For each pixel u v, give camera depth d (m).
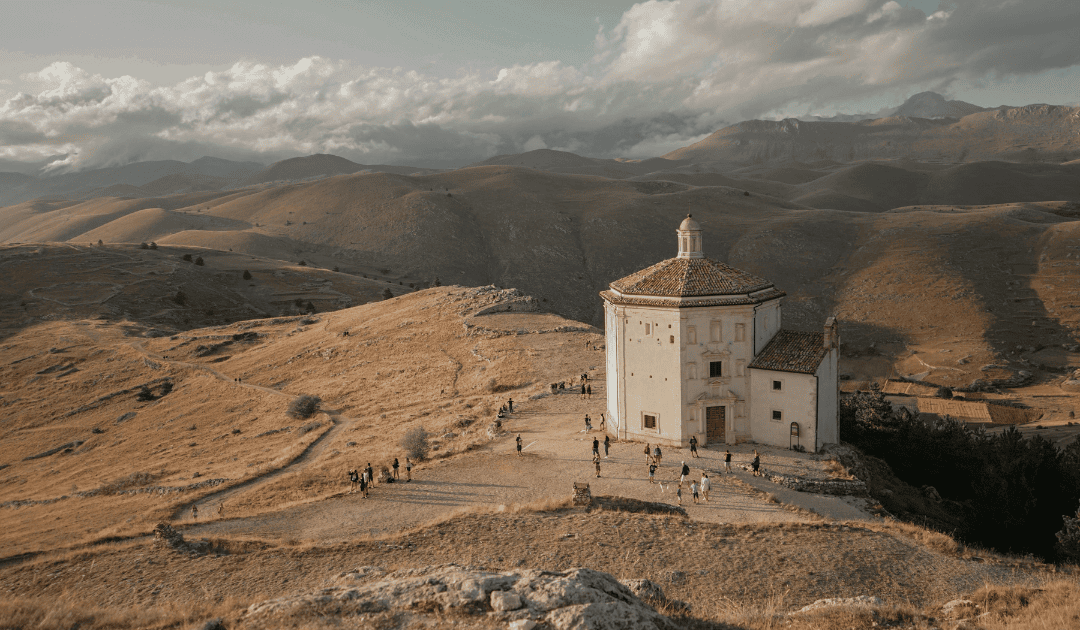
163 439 95.06
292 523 41.84
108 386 126.75
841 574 30.59
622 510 39.78
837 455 49.34
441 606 17.92
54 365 140.62
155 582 31.97
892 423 61.72
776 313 55.25
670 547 33.81
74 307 187.88
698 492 41.97
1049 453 53.78
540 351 94.75
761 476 45.38
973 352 187.25
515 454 53.06
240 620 18.80
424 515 41.84
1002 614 21.36
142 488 67.00
